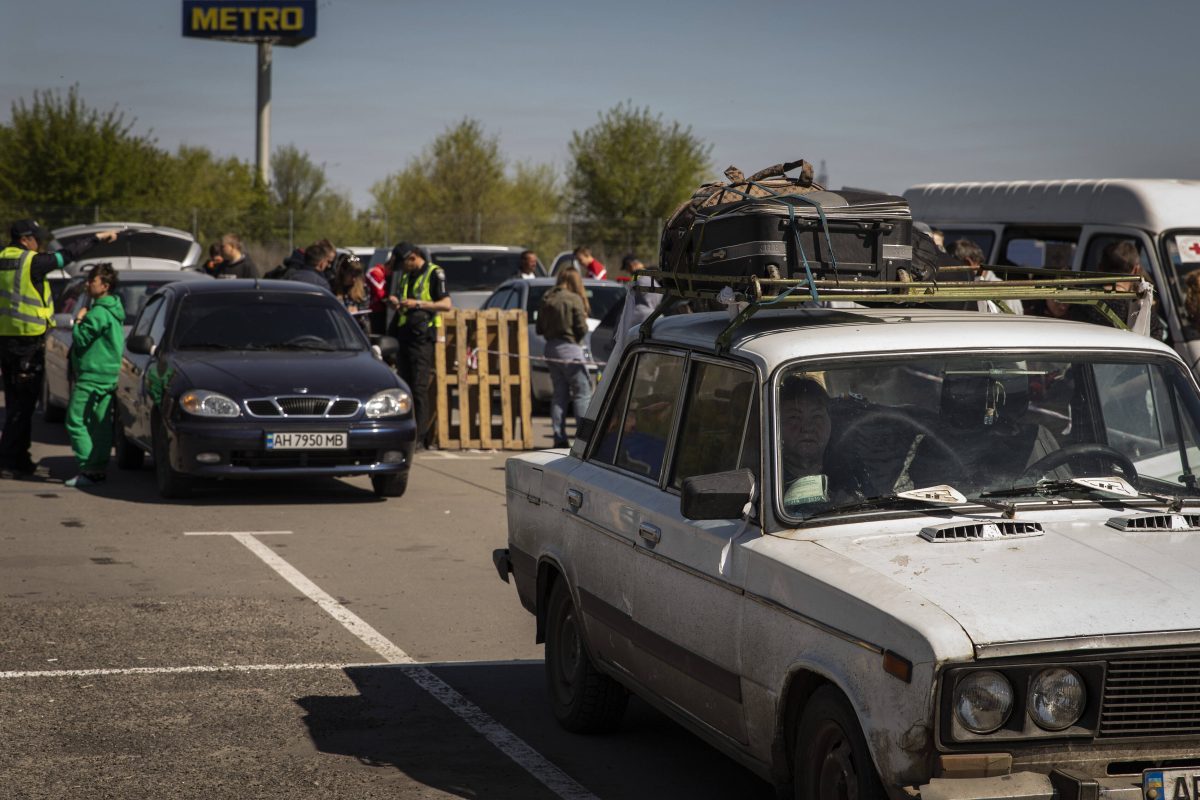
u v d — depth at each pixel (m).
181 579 9.38
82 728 6.30
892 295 5.16
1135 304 6.68
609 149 53.59
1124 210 12.65
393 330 16.34
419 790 5.60
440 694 6.95
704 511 4.72
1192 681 3.96
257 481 13.77
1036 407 5.04
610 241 47.69
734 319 5.17
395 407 12.45
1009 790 3.82
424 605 8.81
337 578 9.52
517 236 47.97
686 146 53.72
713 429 5.23
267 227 49.25
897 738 3.90
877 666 3.99
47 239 13.69
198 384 12.11
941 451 4.88
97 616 8.34
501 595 9.12
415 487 13.64
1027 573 4.19
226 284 13.88
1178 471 5.12
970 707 3.83
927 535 4.49
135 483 13.43
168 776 5.71
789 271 5.53
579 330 15.78
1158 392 5.22
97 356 12.99
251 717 6.52
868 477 4.80
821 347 5.02
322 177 68.06
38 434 16.95
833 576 4.27
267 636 7.98
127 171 50.41
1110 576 4.17
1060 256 14.05
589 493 5.98
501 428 16.92
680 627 5.12
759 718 4.63
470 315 16.61
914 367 5.02
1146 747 3.96
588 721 6.26
